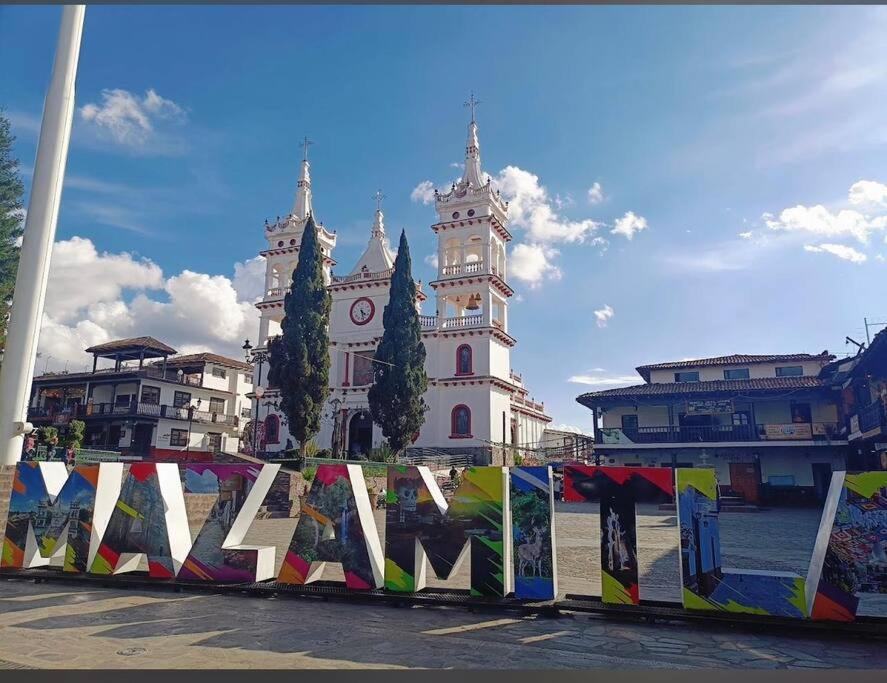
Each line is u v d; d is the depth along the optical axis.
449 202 46.38
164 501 10.21
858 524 7.65
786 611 7.72
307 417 32.34
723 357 40.72
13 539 10.76
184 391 50.59
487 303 43.97
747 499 33.91
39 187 12.43
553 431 65.44
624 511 8.52
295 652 6.61
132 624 7.72
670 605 8.30
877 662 6.41
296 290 33.97
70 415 46.41
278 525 20.11
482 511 9.00
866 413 26.39
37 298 12.24
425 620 8.09
